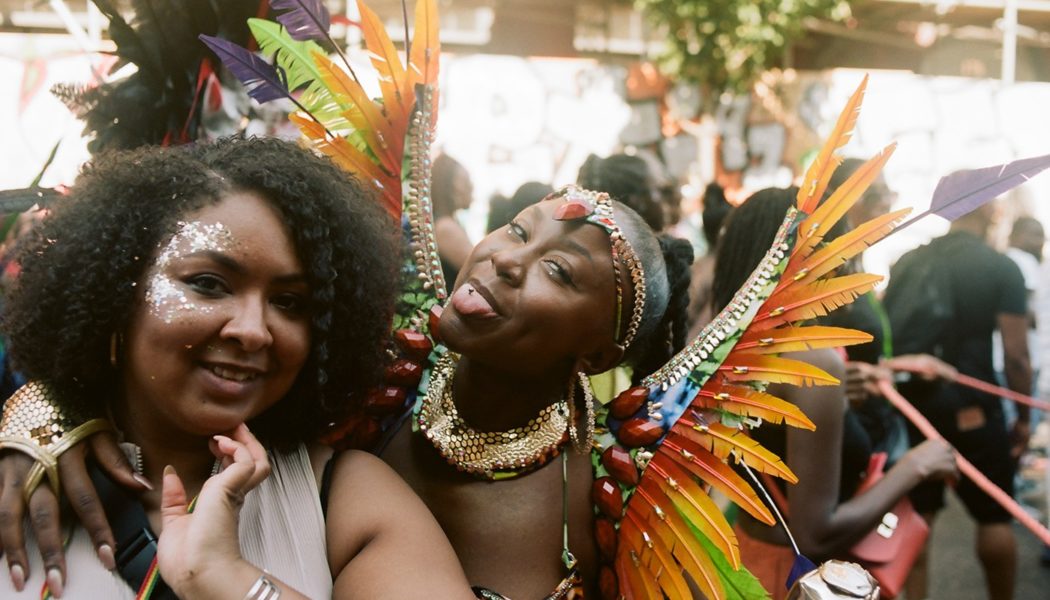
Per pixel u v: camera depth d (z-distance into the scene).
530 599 1.12
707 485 1.21
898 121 8.12
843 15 7.74
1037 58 8.81
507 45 7.87
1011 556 2.79
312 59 1.26
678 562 1.19
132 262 0.96
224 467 1.01
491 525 1.14
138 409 1.03
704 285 2.59
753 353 1.18
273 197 0.99
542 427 1.17
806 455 1.66
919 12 8.48
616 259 1.10
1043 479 4.43
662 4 7.61
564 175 7.87
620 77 7.95
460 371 1.16
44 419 1.00
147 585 0.95
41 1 2.06
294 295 1.01
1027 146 8.00
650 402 1.20
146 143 1.32
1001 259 2.96
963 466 1.93
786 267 1.18
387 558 0.99
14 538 0.95
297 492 1.07
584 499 1.20
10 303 1.03
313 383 1.07
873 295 2.35
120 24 1.38
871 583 1.11
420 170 1.27
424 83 1.28
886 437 2.34
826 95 8.20
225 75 1.49
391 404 1.20
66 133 1.55
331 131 1.27
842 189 1.15
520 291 1.07
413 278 1.26
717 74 7.93
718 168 8.14
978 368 2.83
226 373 0.96
